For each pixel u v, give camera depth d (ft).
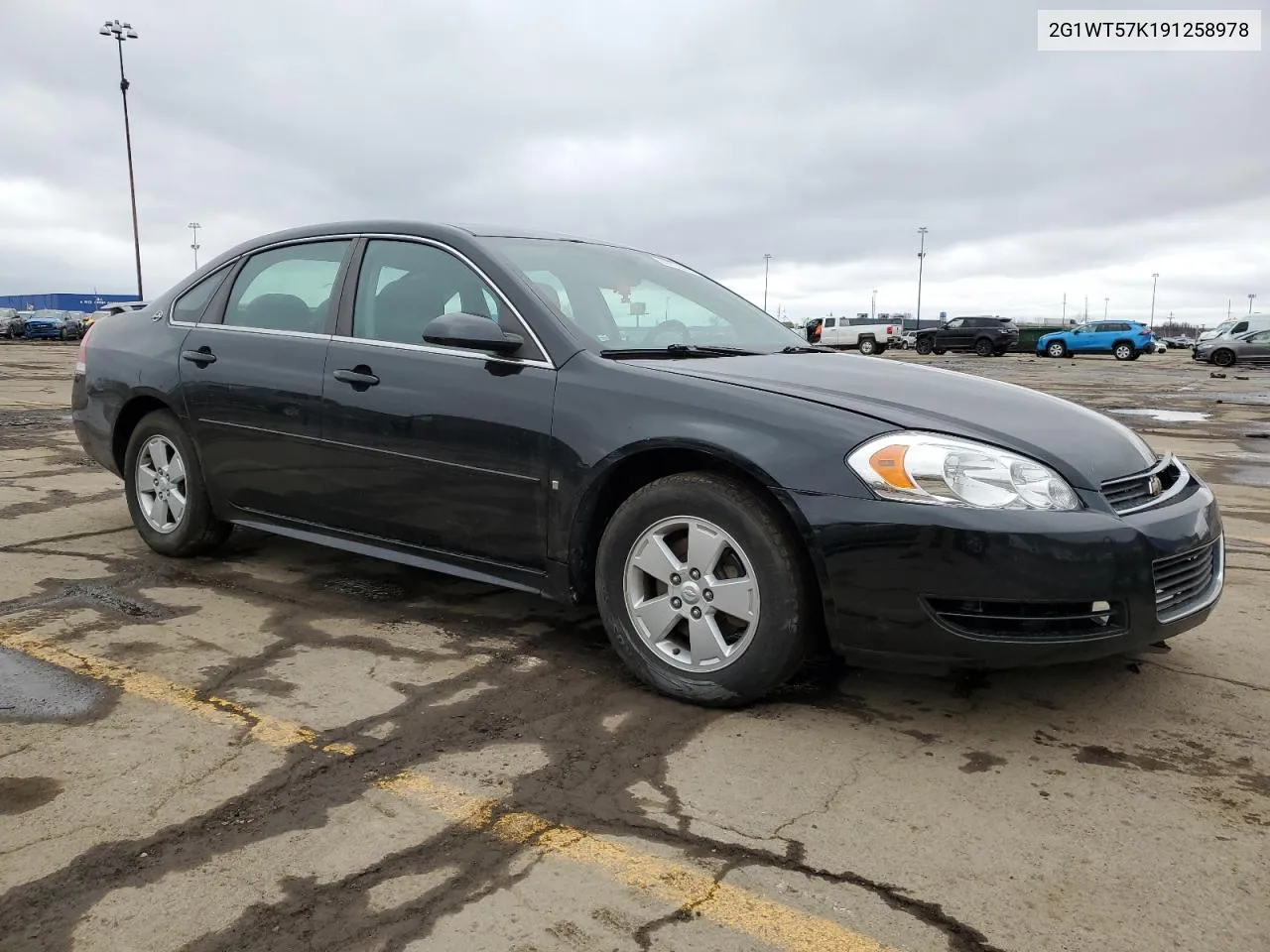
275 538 16.01
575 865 6.80
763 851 7.01
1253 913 6.38
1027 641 8.36
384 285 12.12
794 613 8.91
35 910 6.20
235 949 5.88
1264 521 19.22
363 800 7.62
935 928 6.17
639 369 9.98
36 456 24.44
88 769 8.04
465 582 13.71
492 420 10.53
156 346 14.40
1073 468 8.76
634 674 10.32
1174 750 8.76
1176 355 149.07
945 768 8.35
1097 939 6.10
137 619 11.82
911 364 12.03
